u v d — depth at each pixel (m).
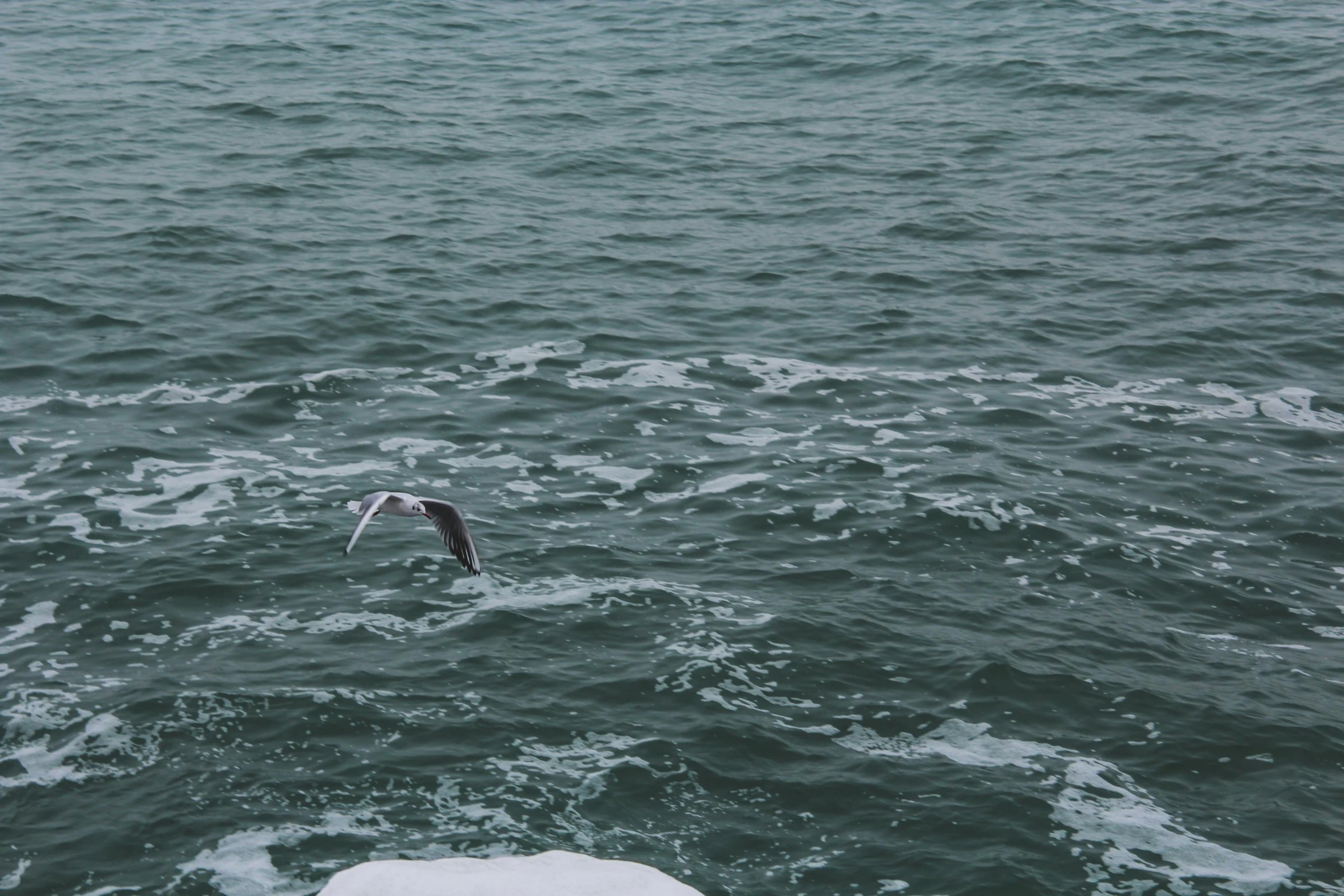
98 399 24.14
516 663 17.33
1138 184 36.91
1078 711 16.67
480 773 15.43
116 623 17.91
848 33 53.62
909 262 31.73
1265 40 51.16
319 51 50.50
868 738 16.14
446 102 43.97
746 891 13.89
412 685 16.88
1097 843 14.55
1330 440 23.86
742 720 16.34
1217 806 15.16
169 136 39.56
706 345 27.17
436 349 26.53
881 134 41.31
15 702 16.30
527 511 20.97
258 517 20.48
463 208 34.59
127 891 13.69
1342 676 17.53
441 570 19.33
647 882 11.60
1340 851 14.48
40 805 14.77
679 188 36.66
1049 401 25.16
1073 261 31.88
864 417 24.34
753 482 21.94
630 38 53.31
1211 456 23.20
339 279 29.61
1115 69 47.72
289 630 17.92
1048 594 19.12
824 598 18.84
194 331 26.84
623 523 20.72
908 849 14.46
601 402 24.66
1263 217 34.38
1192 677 17.38
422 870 11.72
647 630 18.05
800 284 30.41
